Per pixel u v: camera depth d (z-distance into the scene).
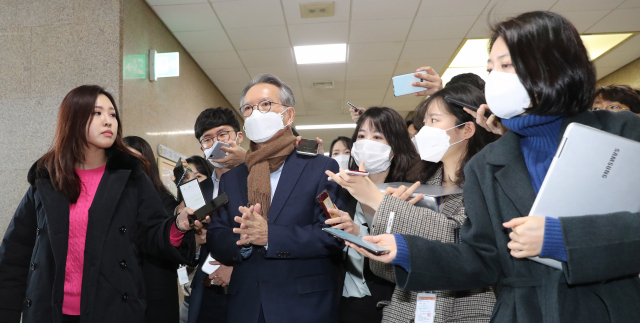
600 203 0.77
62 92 3.56
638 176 0.76
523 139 0.98
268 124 1.57
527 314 0.85
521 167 0.92
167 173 4.62
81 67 3.58
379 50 5.46
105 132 1.49
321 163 1.54
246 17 4.52
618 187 0.76
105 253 1.42
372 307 1.55
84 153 1.48
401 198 1.18
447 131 1.41
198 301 1.80
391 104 7.97
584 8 4.38
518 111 0.90
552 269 0.85
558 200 0.76
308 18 4.56
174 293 1.86
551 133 0.90
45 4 3.70
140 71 4.00
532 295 0.88
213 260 1.74
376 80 6.61
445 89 1.47
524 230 0.76
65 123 1.47
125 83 3.67
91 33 3.61
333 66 6.01
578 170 0.74
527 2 4.25
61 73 3.58
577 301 0.81
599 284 0.82
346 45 5.30
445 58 5.72
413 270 0.91
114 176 1.51
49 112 3.53
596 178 0.75
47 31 3.66
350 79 6.56
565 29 0.83
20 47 3.66
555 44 0.82
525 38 0.84
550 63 0.81
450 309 1.16
